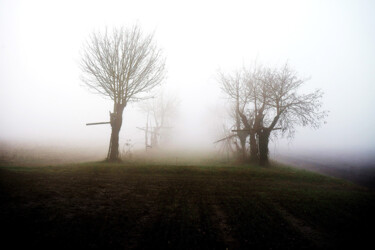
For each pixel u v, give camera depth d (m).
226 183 10.73
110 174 11.62
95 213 6.26
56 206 6.66
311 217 6.75
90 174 11.32
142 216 6.24
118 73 16.48
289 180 12.04
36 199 7.18
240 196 8.68
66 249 4.29
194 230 5.46
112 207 6.87
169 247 4.57
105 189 8.89
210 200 8.03
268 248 4.80
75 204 6.96
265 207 7.47
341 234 5.69
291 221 6.42
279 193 9.27
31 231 4.94
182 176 11.88
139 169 12.78
